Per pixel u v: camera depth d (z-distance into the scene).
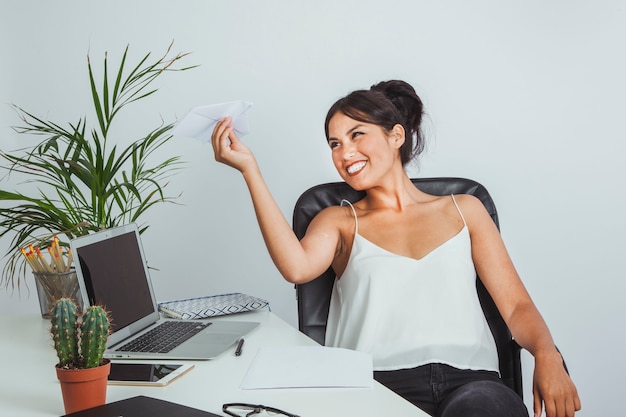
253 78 2.77
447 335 1.76
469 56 2.83
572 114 2.84
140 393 1.25
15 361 1.49
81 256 1.51
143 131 2.74
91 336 1.13
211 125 1.64
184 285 2.81
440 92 2.83
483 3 2.81
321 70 2.80
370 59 2.81
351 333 1.83
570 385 1.57
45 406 1.21
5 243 2.74
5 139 2.68
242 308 1.89
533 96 2.84
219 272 2.83
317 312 1.97
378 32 2.80
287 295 2.87
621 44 2.83
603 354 2.89
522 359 2.83
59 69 2.69
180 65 2.73
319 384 1.27
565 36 2.82
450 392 1.68
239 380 1.32
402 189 1.98
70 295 1.83
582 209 2.87
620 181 2.86
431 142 2.84
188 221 2.80
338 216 1.98
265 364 1.40
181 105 2.75
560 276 2.88
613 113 2.84
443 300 1.80
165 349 1.50
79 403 1.13
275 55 2.77
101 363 1.17
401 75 2.82
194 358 1.44
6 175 2.69
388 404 1.18
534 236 2.87
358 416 1.12
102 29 2.70
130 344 1.55
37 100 2.69
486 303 1.95
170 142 2.76
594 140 2.85
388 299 1.81
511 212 2.87
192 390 1.26
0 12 2.65
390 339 1.77
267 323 1.79
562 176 2.86
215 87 2.76
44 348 1.59
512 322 1.84
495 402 1.46
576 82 2.84
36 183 2.71
